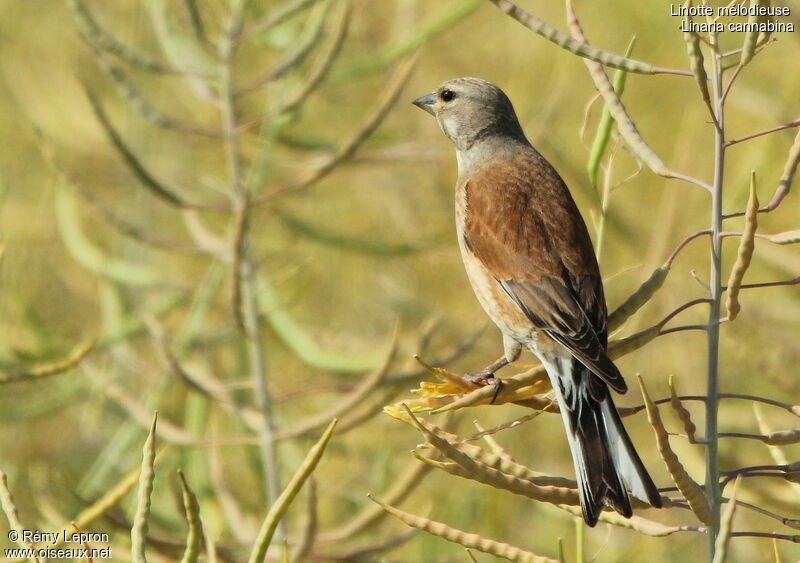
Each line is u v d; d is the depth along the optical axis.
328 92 13.75
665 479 11.86
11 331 11.40
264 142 9.88
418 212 13.88
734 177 11.59
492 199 7.92
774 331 10.14
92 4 13.68
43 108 13.11
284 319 9.80
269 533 4.73
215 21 10.12
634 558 10.62
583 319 7.25
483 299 7.88
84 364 9.96
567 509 5.40
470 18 13.98
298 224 10.62
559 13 13.66
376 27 12.98
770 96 10.73
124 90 9.34
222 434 11.20
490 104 8.92
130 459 10.81
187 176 13.45
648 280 5.77
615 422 5.83
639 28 13.38
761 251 10.51
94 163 13.30
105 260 11.15
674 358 11.98
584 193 11.48
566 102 13.12
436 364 8.99
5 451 12.67
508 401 5.63
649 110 13.22
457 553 10.46
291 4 9.56
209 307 10.84
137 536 4.78
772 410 10.87
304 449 10.69
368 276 13.62
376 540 10.45
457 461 4.91
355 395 8.52
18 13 14.02
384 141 11.79
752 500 6.68
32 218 13.93
